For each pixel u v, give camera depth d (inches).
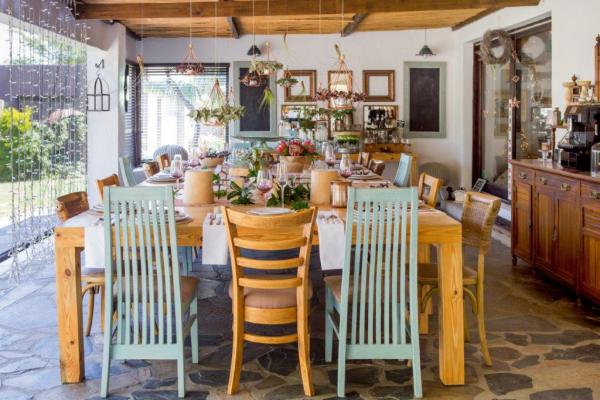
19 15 187.6
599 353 124.4
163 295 106.7
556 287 174.4
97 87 285.7
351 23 306.2
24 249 198.2
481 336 118.8
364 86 343.9
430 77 344.8
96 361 121.6
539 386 109.0
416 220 101.6
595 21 193.5
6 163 215.2
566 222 161.3
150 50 342.3
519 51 283.0
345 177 168.1
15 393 107.1
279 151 187.3
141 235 102.8
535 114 267.4
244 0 245.4
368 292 107.5
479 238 118.0
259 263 102.0
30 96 209.3
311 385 105.7
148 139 345.4
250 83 237.0
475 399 104.3
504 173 302.2
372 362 121.0
